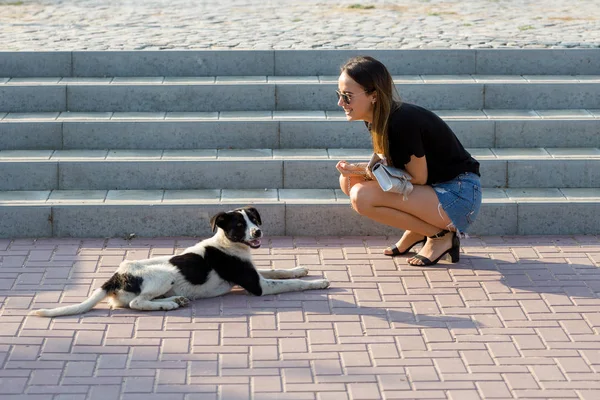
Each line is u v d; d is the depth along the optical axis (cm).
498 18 1145
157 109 874
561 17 1146
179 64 916
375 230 758
